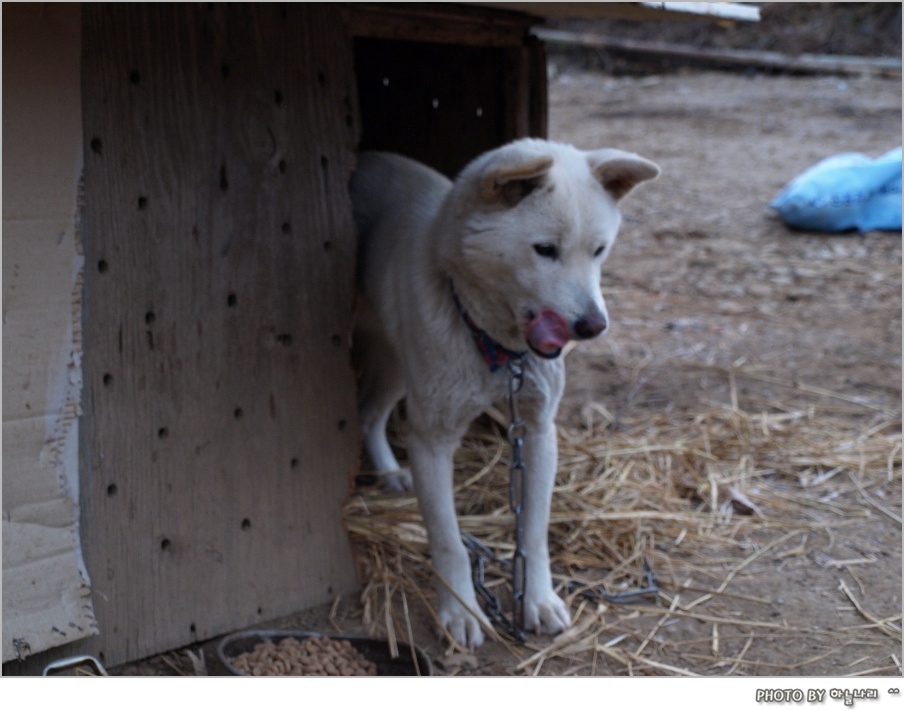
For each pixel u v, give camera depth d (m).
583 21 16.00
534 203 2.69
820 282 6.84
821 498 3.99
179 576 2.95
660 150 10.66
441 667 2.89
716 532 3.71
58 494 2.61
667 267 7.25
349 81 3.19
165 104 2.78
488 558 3.46
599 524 3.70
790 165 9.88
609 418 4.72
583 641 3.02
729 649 2.99
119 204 2.71
